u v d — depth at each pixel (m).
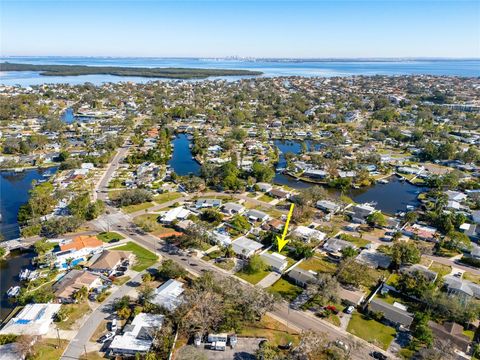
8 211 156.00
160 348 80.81
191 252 121.94
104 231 136.00
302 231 134.88
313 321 91.56
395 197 180.62
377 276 109.81
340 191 189.25
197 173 197.62
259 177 192.88
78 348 81.31
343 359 77.06
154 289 99.19
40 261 113.38
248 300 91.44
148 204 161.38
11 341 81.62
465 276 111.88
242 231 136.12
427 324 88.88
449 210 157.75
